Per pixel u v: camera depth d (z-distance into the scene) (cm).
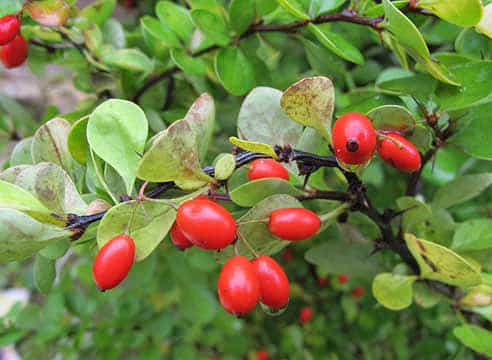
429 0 11
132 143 10
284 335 27
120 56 16
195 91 18
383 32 13
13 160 12
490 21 11
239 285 9
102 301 21
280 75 22
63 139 12
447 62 13
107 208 11
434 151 13
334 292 26
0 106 21
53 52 17
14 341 20
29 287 23
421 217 13
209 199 10
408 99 13
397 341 25
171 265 21
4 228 9
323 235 19
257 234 11
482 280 13
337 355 26
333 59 16
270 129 12
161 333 22
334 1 13
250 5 15
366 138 9
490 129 12
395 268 14
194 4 16
